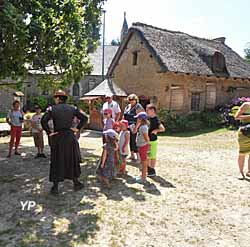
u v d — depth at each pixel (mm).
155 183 7641
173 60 23656
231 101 25891
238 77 26875
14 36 8891
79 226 5332
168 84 23594
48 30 10539
